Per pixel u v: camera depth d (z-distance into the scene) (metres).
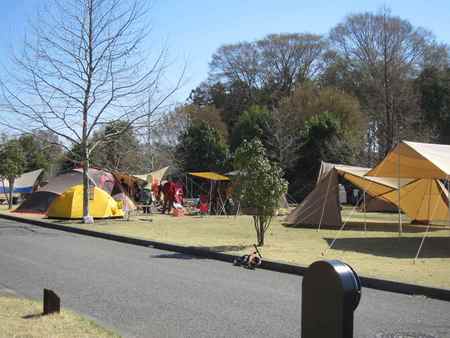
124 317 6.67
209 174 27.81
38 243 14.67
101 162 29.86
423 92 49.12
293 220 19.89
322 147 41.88
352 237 16.23
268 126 44.12
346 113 45.78
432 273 9.73
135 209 28.53
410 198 21.14
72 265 10.73
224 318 6.65
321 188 19.86
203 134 48.66
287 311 7.04
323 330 3.87
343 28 53.53
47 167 47.16
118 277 9.43
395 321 6.69
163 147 45.81
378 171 15.98
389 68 46.75
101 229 18.33
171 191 27.62
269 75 62.56
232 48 64.06
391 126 36.78
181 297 7.84
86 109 21.28
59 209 22.94
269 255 11.92
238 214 26.34
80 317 6.23
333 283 3.81
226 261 11.92
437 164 12.72
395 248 13.53
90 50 20.95
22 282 8.83
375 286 9.07
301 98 48.28
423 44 50.66
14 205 37.62
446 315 7.04
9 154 33.19
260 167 13.50
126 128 21.69
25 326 5.71
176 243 14.11
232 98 64.00
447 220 21.61
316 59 60.69
